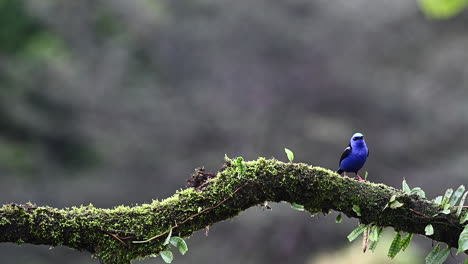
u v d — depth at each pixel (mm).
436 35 34969
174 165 30625
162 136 31938
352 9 36250
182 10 37312
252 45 36000
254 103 33844
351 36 35844
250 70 35188
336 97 33875
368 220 4117
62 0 33062
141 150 30688
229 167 4039
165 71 35344
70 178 28734
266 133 32688
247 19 36312
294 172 4043
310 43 35750
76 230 3785
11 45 30844
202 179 4047
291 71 34938
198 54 35750
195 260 25188
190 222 3947
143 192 29578
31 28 31656
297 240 25094
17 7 30828
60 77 30203
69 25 33125
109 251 3822
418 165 30500
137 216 3889
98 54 33375
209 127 32531
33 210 3740
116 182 29156
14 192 26078
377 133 32281
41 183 27547
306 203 4109
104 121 31266
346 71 34406
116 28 35031
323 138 31531
